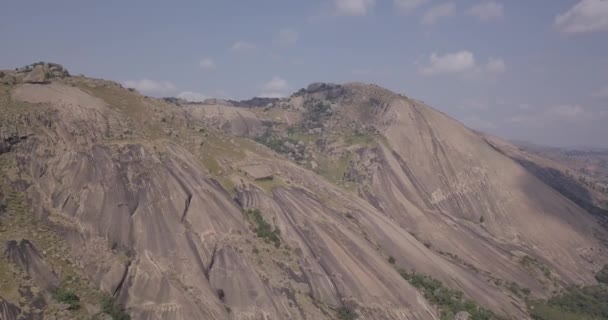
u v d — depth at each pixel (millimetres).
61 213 59625
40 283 51469
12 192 58406
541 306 94562
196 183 72000
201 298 58156
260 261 66688
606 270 121250
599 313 97500
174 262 60750
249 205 77250
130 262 58688
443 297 80188
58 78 79750
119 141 70562
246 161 87750
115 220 61344
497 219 127812
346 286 71125
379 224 94000
